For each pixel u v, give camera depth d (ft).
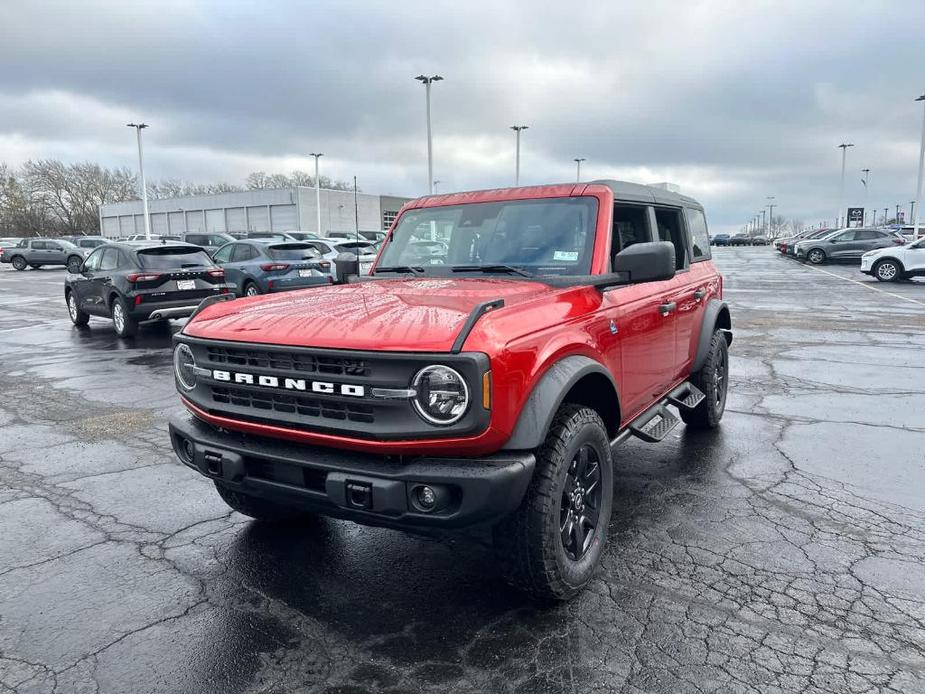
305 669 9.07
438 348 8.45
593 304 11.37
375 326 9.10
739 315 48.19
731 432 19.66
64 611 10.61
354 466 8.95
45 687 8.77
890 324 43.14
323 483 9.37
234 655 9.41
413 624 10.09
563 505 10.41
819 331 40.37
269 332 9.73
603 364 11.22
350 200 255.70
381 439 8.79
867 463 16.92
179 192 391.86
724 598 10.64
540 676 8.82
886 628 9.78
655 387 14.60
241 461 9.96
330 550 12.60
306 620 10.26
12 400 25.32
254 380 9.73
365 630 9.96
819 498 14.67
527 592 10.13
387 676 8.89
